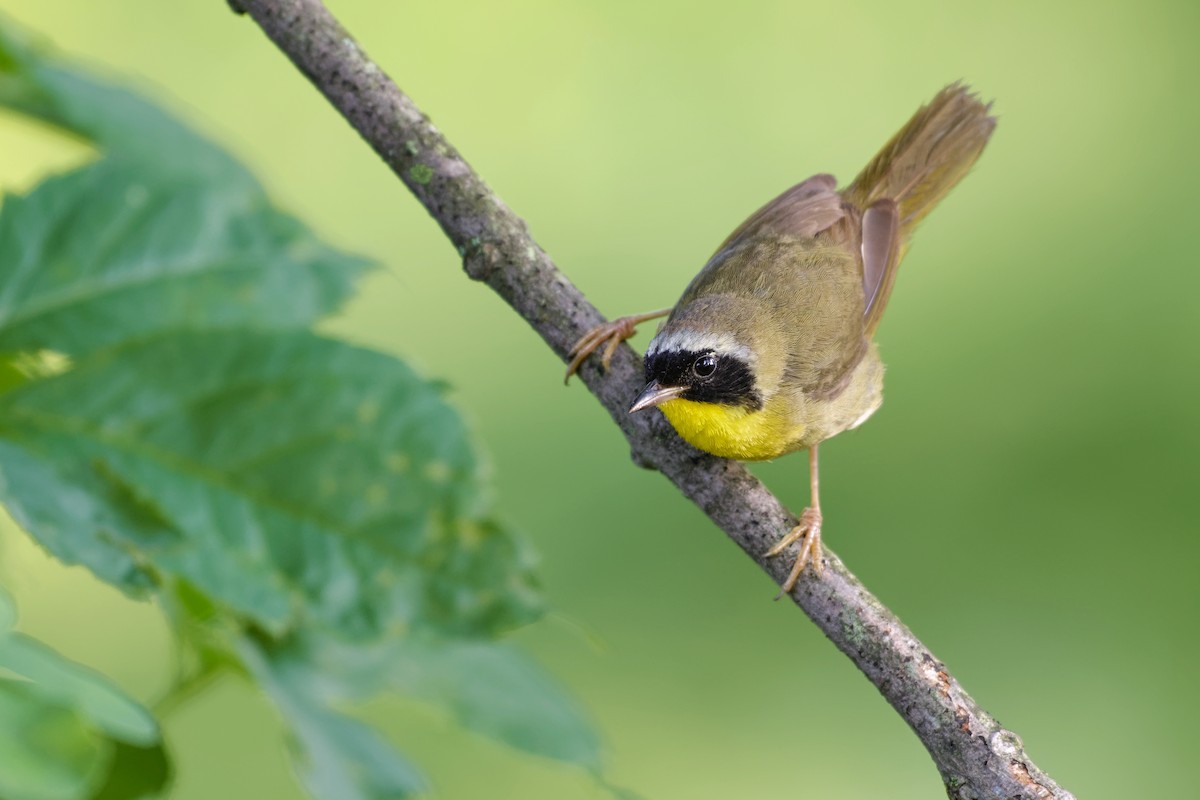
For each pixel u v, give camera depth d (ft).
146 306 13.30
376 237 45.50
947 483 43.29
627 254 47.67
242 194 14.23
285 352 13.28
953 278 48.52
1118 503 43.16
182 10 46.11
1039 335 47.14
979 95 31.73
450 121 48.91
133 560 12.35
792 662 39.34
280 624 12.64
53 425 12.71
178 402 13.01
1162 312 47.26
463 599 13.23
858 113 50.21
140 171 13.88
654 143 49.21
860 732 38.45
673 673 38.78
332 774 12.66
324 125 46.34
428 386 13.48
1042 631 40.55
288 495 13.09
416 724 16.10
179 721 25.70
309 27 18.20
